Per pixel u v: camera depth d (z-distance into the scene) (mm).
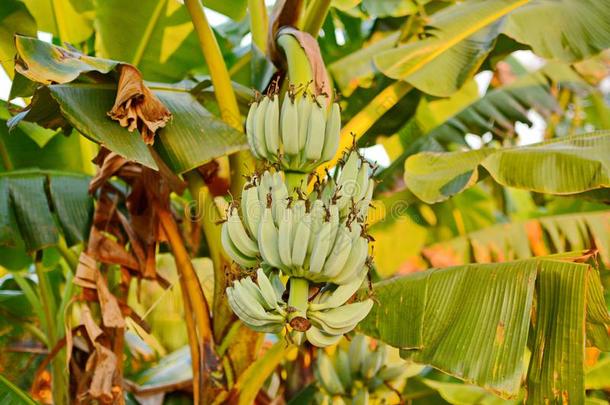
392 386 2709
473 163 2436
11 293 3266
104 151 2588
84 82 2244
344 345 3004
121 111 2127
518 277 2137
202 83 2490
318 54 2176
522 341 2068
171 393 3047
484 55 2654
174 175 2482
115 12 2959
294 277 1865
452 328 2115
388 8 3090
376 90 2980
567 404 2062
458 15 2781
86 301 2588
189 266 2520
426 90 2604
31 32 2754
